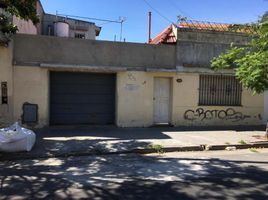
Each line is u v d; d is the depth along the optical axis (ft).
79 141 37.27
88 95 47.83
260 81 41.34
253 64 41.34
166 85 50.55
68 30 78.38
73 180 23.44
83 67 45.96
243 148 37.93
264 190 21.22
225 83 52.44
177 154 33.68
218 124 52.03
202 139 40.09
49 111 46.21
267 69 41.06
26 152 32.04
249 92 53.52
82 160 30.37
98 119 48.32
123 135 41.42
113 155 32.78
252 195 20.22
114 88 48.60
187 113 50.49
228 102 52.70
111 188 21.53
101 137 39.83
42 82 45.01
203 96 51.34
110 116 48.75
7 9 33.73
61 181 23.17
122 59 47.80
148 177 24.31
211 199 19.47
